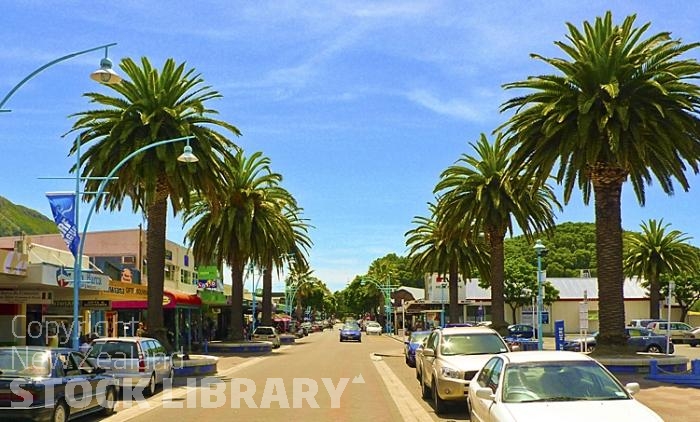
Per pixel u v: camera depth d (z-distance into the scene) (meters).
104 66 19.30
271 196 48.66
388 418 15.36
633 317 76.88
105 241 51.03
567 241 109.56
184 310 55.06
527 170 26.62
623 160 24.41
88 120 29.70
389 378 25.98
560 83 25.94
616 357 25.33
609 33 25.88
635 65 24.31
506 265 76.38
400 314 109.00
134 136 29.20
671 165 24.91
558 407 8.60
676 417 14.62
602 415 8.30
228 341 48.16
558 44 26.14
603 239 26.62
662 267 58.34
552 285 77.56
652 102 23.94
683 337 53.03
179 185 29.64
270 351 48.53
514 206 39.09
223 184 31.80
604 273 26.59
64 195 23.27
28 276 26.44
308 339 82.50
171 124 29.59
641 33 25.30
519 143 27.02
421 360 19.39
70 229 23.12
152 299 30.17
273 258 49.91
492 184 39.34
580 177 28.50
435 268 51.28
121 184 29.27
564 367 9.70
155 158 29.27
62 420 13.48
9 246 43.78
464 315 80.06
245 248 45.91
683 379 21.56
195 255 47.62
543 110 25.19
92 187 29.47
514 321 77.00
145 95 29.97
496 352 16.59
